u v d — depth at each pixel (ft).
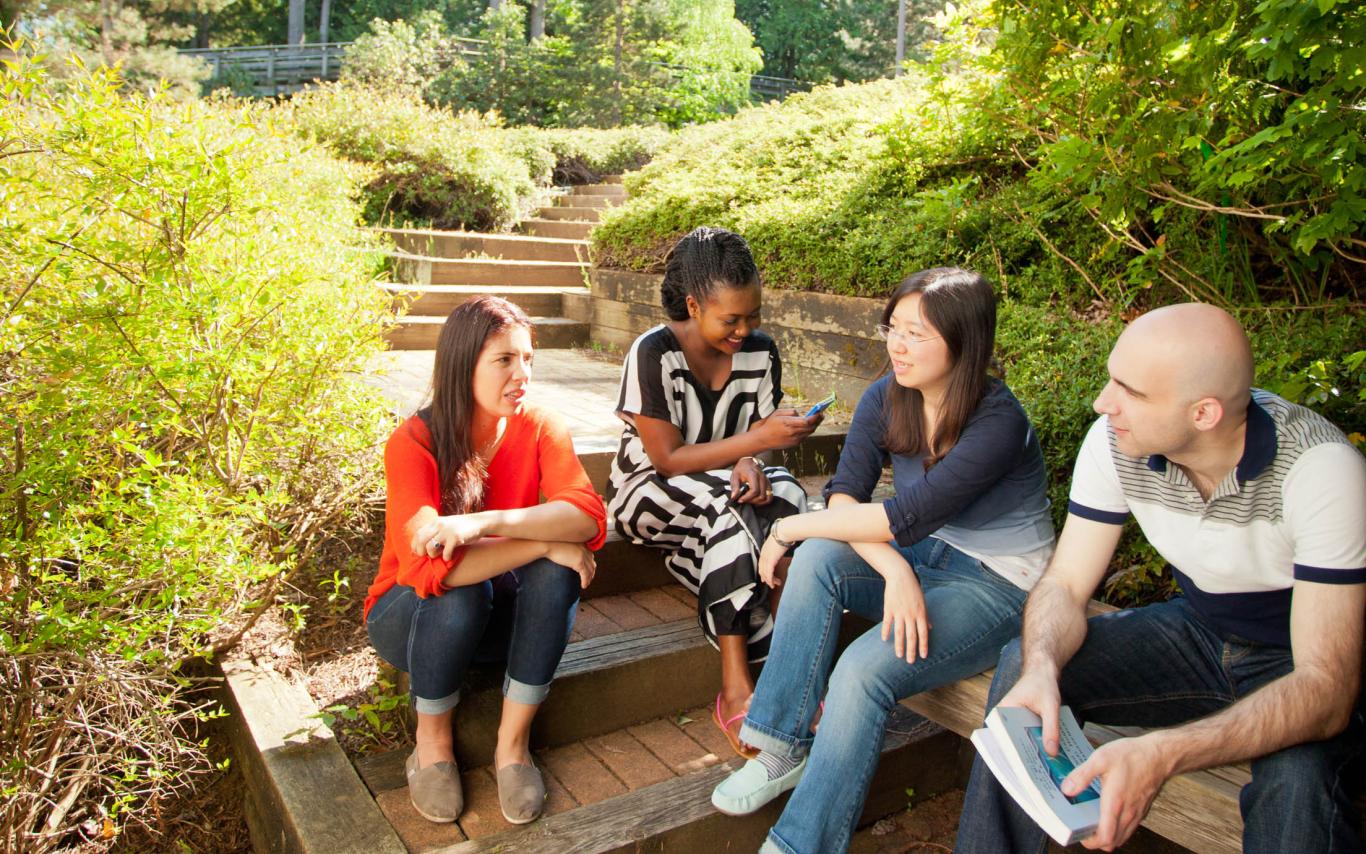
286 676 8.53
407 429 7.44
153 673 7.96
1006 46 9.71
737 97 77.00
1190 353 5.47
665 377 8.55
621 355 20.65
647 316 20.07
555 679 8.03
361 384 10.39
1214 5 7.84
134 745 7.63
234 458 8.96
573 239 29.81
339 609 9.46
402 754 7.75
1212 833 5.81
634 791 7.43
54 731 7.41
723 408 8.93
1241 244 10.75
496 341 7.18
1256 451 5.64
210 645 8.57
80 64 7.91
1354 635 5.32
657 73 70.59
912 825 8.36
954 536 7.45
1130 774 5.03
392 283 22.75
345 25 110.83
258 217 9.77
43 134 7.69
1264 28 6.92
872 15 113.29
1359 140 7.20
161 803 8.15
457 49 68.28
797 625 7.20
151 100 8.34
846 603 7.28
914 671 6.81
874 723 6.70
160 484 7.71
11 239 7.52
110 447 8.43
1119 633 6.47
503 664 8.04
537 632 7.13
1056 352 11.44
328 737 7.60
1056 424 10.25
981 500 7.24
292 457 9.45
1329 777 5.13
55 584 7.57
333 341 9.44
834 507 7.46
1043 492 7.50
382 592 7.34
